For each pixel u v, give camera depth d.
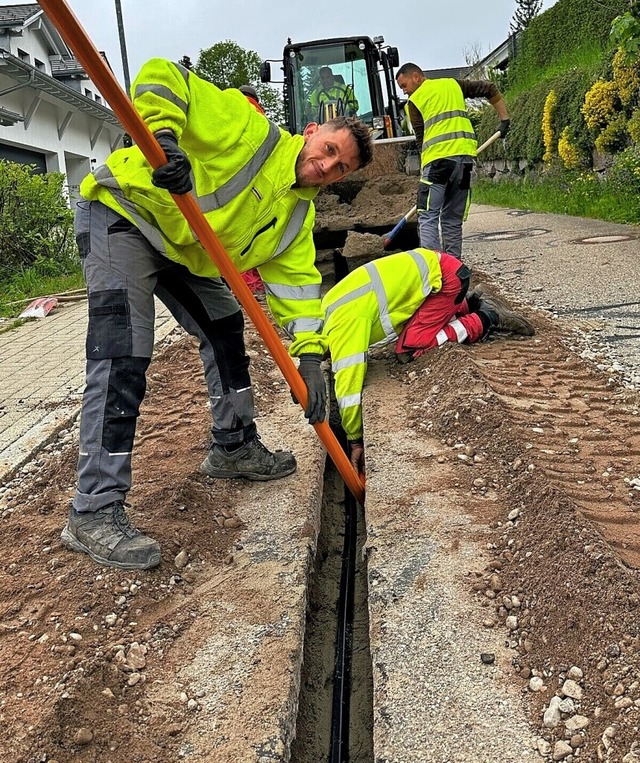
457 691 2.18
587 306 6.02
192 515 3.24
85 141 21.34
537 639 2.32
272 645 2.46
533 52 19.83
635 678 1.99
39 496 3.62
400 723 2.10
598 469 3.21
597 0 15.81
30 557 2.96
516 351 4.84
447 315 4.93
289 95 9.74
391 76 9.74
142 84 2.42
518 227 11.35
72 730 2.09
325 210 7.63
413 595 2.62
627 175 10.98
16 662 2.35
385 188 7.56
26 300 9.14
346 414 4.33
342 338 4.41
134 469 3.76
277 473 3.61
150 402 4.77
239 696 2.25
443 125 6.53
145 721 2.17
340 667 2.86
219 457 3.57
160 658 2.43
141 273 2.80
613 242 8.70
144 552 2.80
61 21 2.01
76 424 4.64
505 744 1.99
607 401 4.00
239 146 2.65
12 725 2.08
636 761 1.79
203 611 2.66
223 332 3.33
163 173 2.32
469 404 3.89
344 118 2.73
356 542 3.67
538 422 3.70
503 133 7.25
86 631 2.50
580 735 1.94
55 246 12.16
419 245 7.93
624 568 2.33
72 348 6.54
